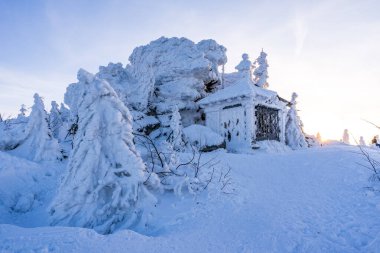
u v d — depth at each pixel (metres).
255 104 23.58
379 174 10.39
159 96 28.39
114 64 29.06
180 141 20.66
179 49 30.11
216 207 9.55
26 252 5.57
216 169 13.23
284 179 12.00
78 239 6.41
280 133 26.67
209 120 25.73
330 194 9.73
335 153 14.17
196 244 6.87
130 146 10.14
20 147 14.42
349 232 6.92
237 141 23.55
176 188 10.66
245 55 30.59
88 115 9.65
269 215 8.50
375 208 8.08
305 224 7.64
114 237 6.80
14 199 10.72
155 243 6.82
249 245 6.75
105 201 9.41
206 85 31.25
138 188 9.64
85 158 9.25
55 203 8.97
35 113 14.62
